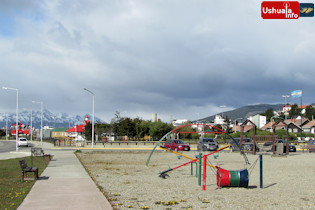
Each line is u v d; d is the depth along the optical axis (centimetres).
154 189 1170
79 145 5362
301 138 6769
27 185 1193
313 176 1595
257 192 1132
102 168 1922
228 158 2864
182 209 848
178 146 4000
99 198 951
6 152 3931
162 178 1488
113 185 1247
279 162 2438
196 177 1548
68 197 962
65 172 1620
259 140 3500
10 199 927
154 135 8250
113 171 1766
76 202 893
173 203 918
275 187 1252
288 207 884
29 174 1538
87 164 2173
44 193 1026
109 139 8694
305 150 4422
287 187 1252
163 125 8312
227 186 1223
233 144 3891
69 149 4512
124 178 1471
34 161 2345
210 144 3922
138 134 8744
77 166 1948
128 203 909
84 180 1327
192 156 3070
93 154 3300
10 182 1273
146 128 8738
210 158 2859
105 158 2766
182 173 1719
